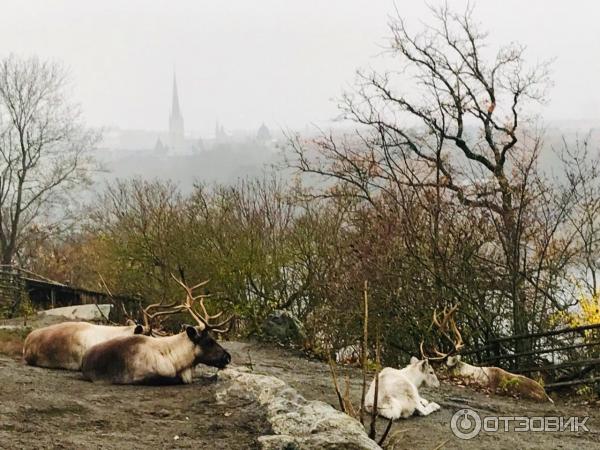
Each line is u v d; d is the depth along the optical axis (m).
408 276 18.20
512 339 16.80
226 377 11.88
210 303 22.06
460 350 15.69
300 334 19.20
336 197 21.52
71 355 12.69
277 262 21.70
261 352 18.28
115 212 28.44
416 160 20.80
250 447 8.62
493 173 20.42
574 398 15.41
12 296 28.84
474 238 18.45
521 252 19.73
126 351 11.82
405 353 19.05
